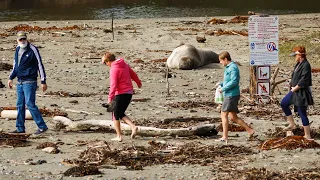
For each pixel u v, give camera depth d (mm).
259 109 35281
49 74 49719
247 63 57438
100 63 56375
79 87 43906
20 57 28109
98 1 138375
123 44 70375
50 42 71812
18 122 28625
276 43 37281
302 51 26359
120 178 20938
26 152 25281
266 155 24203
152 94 41094
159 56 61719
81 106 36156
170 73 50219
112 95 26891
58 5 130875
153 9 123375
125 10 121625
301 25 90000
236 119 26984
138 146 25578
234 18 97125
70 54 62000
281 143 25609
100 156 23953
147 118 32062
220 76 50219
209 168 22281
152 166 22797
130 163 23109
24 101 28531
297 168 22125
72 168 21797
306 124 26469
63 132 29141
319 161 23188
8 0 138000
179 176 21266
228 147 25203
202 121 31391
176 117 32000
